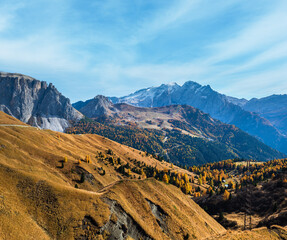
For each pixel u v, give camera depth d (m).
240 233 48.94
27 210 42.47
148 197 68.00
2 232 34.31
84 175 107.06
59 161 111.81
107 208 50.66
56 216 43.78
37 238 37.31
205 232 70.50
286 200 113.81
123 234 48.53
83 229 43.47
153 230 55.72
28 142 115.62
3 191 43.91
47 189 49.81
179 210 73.12
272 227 54.12
